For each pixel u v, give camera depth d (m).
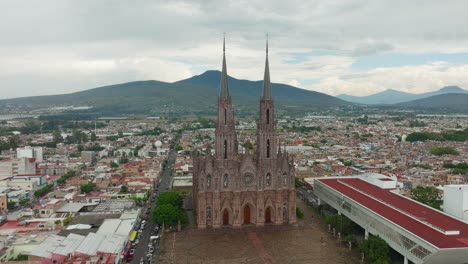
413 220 148.88
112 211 197.25
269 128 189.25
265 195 188.88
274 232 182.00
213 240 171.25
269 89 192.25
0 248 144.00
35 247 145.00
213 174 183.38
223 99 188.38
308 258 151.75
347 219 181.25
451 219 151.12
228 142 187.88
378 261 135.38
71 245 138.62
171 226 187.25
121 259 142.88
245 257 152.88
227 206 186.75
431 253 122.12
